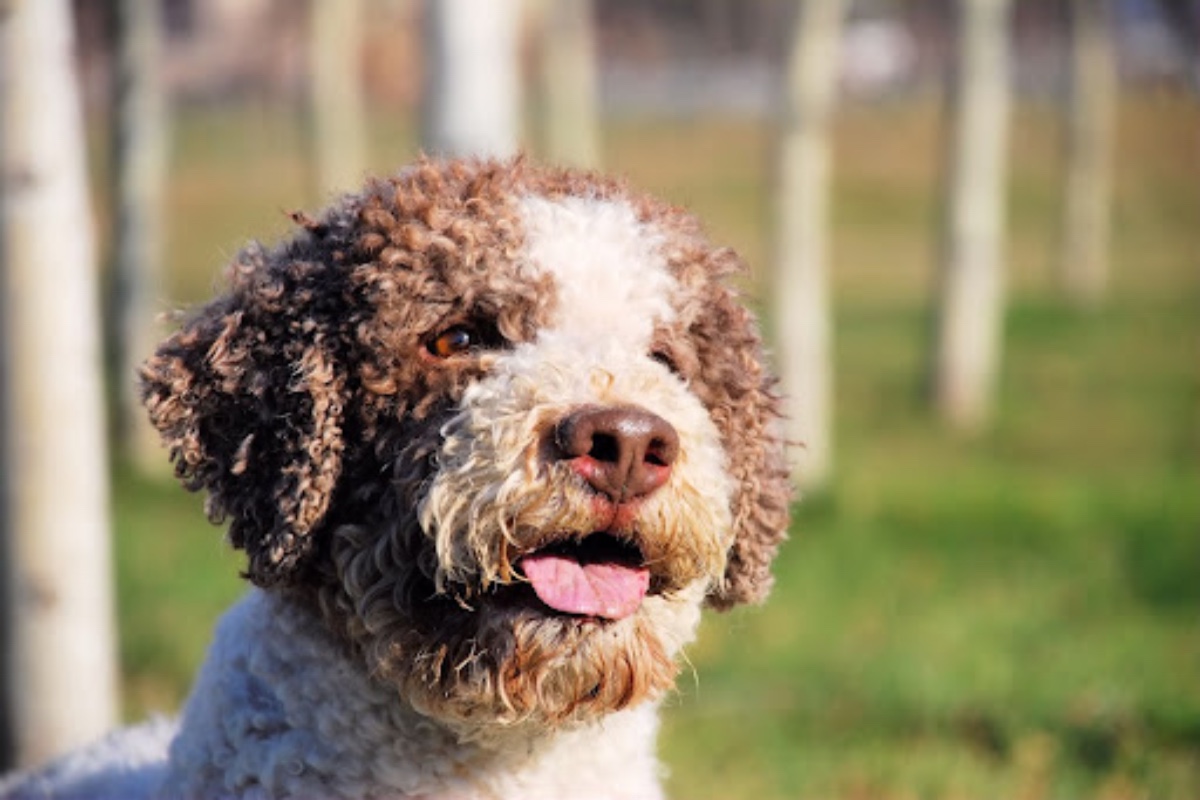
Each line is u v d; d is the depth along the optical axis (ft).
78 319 21.56
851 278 123.13
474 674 12.46
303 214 14.01
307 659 13.44
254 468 13.28
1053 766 26.94
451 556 12.31
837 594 39.60
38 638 21.77
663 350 13.75
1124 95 178.91
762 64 196.65
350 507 13.07
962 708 29.71
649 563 12.64
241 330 13.38
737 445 14.32
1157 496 52.85
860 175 162.09
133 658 33.27
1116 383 85.30
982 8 74.38
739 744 27.71
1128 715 29.25
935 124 177.78
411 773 13.43
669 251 14.08
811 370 58.95
